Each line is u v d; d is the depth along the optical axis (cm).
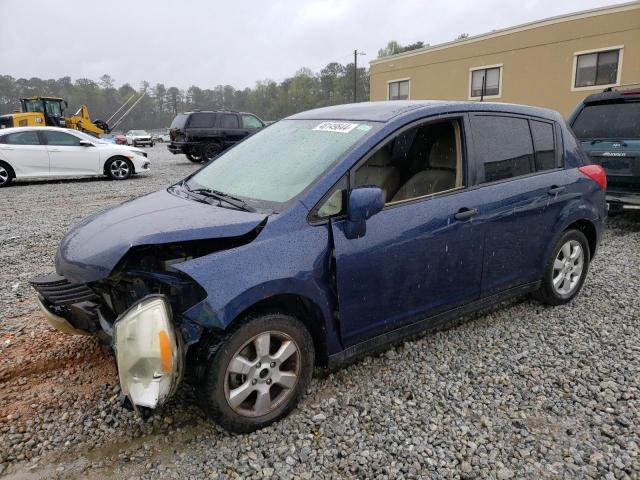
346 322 304
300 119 392
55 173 1320
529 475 250
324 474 252
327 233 291
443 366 350
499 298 391
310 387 326
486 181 366
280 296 279
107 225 303
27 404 310
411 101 378
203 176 378
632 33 1838
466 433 281
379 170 353
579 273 455
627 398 312
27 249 655
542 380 334
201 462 260
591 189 443
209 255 264
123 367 247
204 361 262
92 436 281
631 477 248
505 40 2236
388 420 291
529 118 407
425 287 336
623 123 709
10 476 252
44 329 410
